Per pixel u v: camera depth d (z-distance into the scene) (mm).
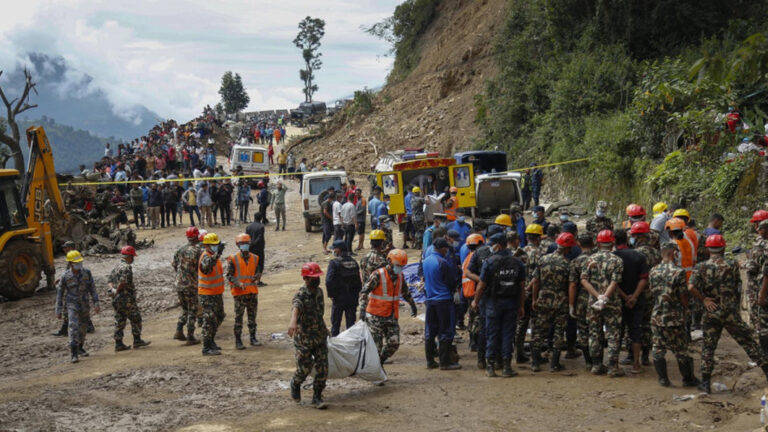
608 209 23578
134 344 12328
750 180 16156
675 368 9359
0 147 44438
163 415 8102
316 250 23516
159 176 39781
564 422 7371
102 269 21703
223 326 13602
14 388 9789
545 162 30875
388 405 8242
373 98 59281
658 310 8406
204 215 30344
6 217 17781
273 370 10164
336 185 27422
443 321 9727
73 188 27094
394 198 22250
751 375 8633
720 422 7188
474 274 9695
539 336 9375
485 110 42219
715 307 8039
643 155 22078
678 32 30391
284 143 63719
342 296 10461
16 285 17672
